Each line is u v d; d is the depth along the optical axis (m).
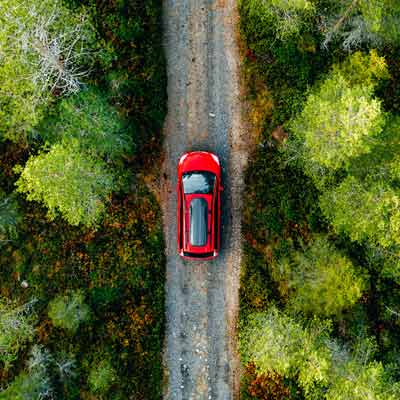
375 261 17.94
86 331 19.73
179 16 19.98
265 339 16.95
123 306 19.95
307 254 17.94
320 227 19.31
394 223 15.33
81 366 19.56
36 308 19.88
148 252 20.03
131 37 19.28
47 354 19.28
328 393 16.58
